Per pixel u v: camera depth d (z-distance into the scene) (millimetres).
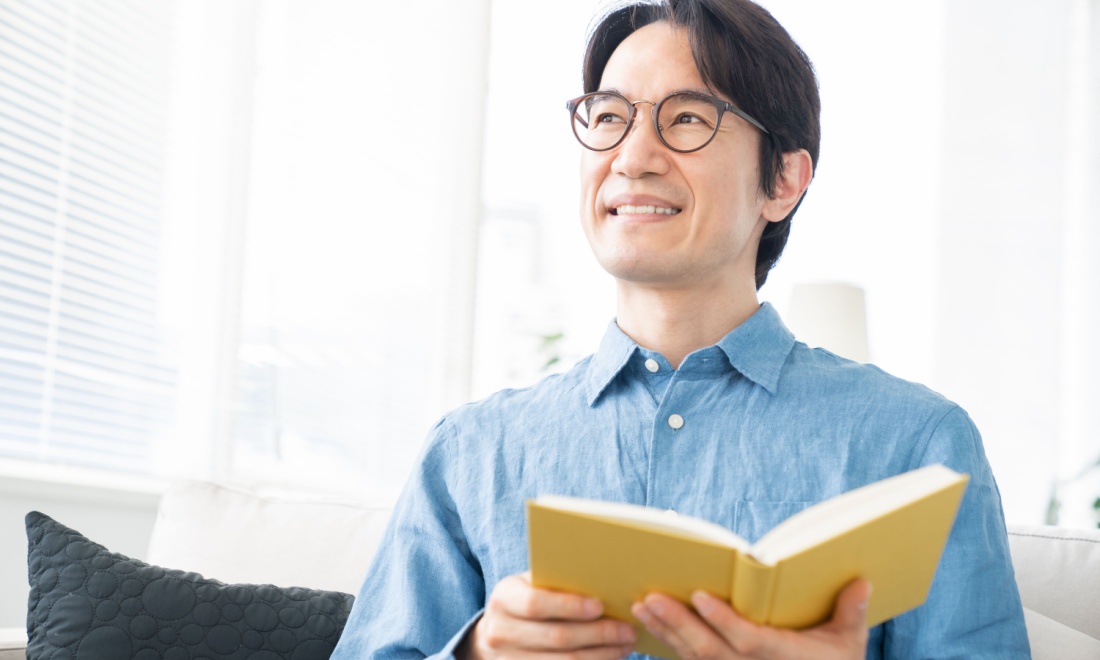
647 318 1263
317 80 3250
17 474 2297
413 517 1285
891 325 4285
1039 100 4516
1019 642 1084
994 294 4379
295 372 3133
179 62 2814
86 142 2562
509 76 4223
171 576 1452
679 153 1192
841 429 1167
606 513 803
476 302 3793
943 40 4469
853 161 4367
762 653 809
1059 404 4355
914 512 812
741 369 1206
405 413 3531
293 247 3148
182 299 2787
